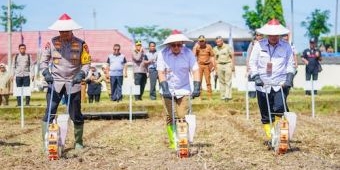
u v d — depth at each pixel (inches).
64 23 414.6
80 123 442.0
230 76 812.0
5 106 808.9
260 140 492.7
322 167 360.5
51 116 424.5
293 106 812.6
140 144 485.7
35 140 526.9
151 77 859.4
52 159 394.9
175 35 415.2
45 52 421.7
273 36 426.0
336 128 594.2
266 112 446.0
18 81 796.6
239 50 2677.2
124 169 362.9
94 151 437.1
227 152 424.5
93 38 2241.6
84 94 898.1
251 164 372.8
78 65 425.4
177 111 430.6
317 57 906.7
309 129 585.3
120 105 791.7
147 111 784.3
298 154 409.1
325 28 2485.2
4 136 561.0
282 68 433.1
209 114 768.9
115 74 838.5
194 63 421.1
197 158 397.4
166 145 474.0
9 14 1515.7
